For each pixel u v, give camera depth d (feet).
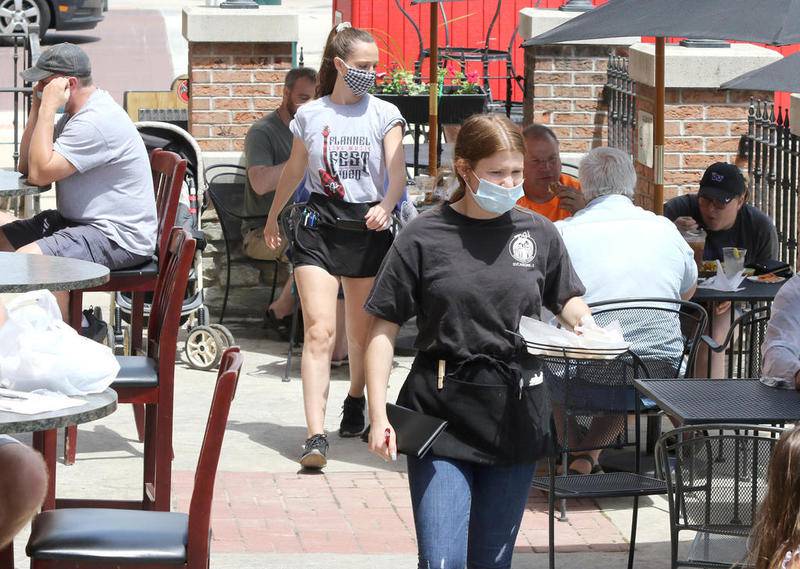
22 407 40.22
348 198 74.13
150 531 42.96
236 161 107.55
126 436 78.23
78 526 43.06
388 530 64.54
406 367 95.81
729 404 53.01
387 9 164.96
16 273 51.67
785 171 96.07
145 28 340.18
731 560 52.06
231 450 76.54
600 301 67.41
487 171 44.83
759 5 61.26
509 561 47.55
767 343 57.41
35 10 273.54
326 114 74.38
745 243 84.28
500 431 45.85
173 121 128.88
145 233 76.54
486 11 165.37
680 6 64.03
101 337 81.05
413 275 46.37
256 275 106.22
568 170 116.88
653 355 66.28
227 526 64.13
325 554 60.80
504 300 46.06
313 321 73.72
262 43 108.88
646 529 65.92
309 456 72.33
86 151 74.74
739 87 76.59
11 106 213.87
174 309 58.13
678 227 80.02
